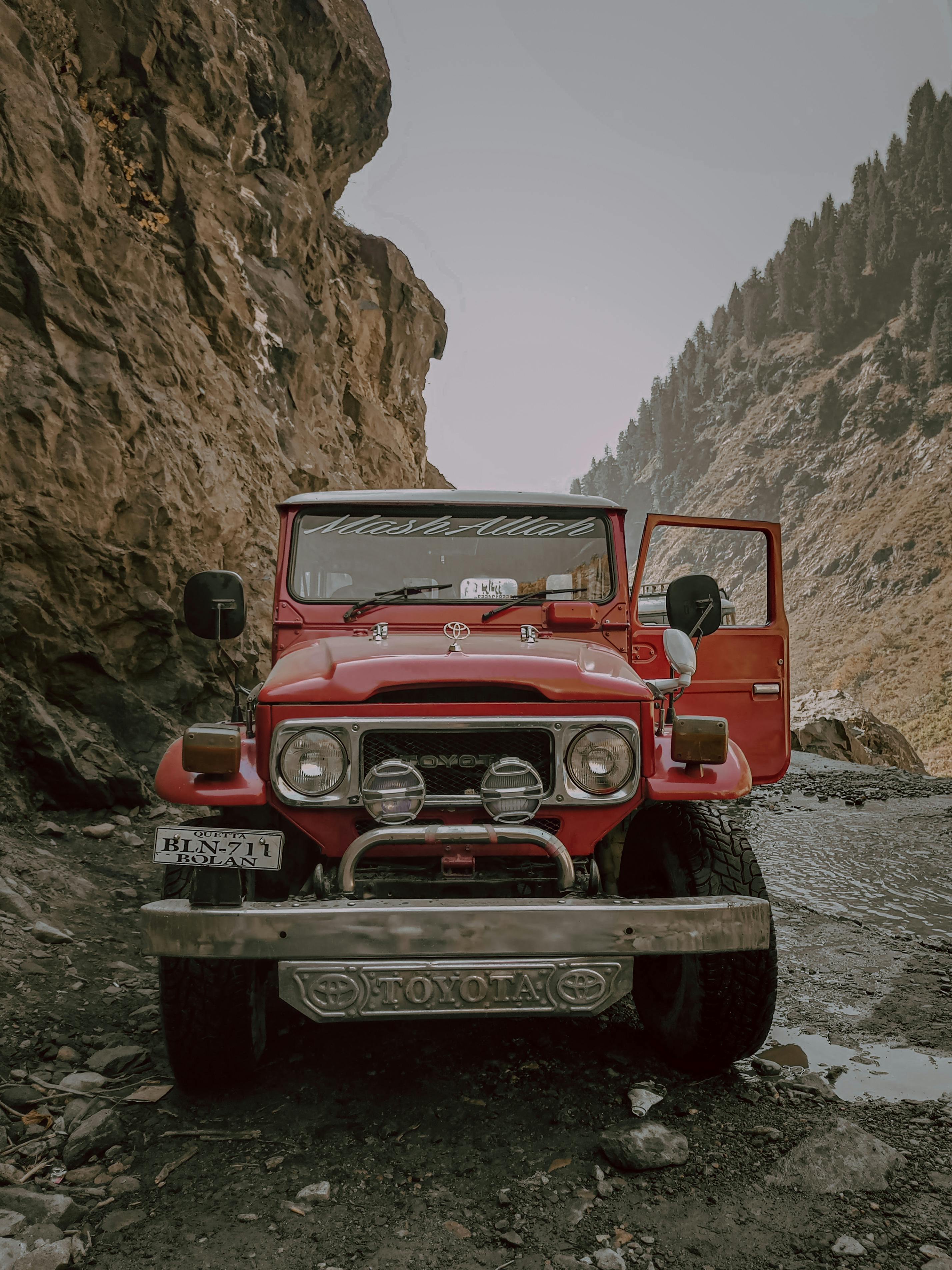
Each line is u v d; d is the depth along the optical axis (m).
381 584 3.89
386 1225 2.23
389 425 17.33
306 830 2.81
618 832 3.75
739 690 4.38
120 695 6.75
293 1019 3.52
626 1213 2.27
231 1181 2.42
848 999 3.83
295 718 2.79
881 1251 2.09
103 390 7.52
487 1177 2.43
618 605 3.93
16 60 8.38
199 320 11.00
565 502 4.01
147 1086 2.94
